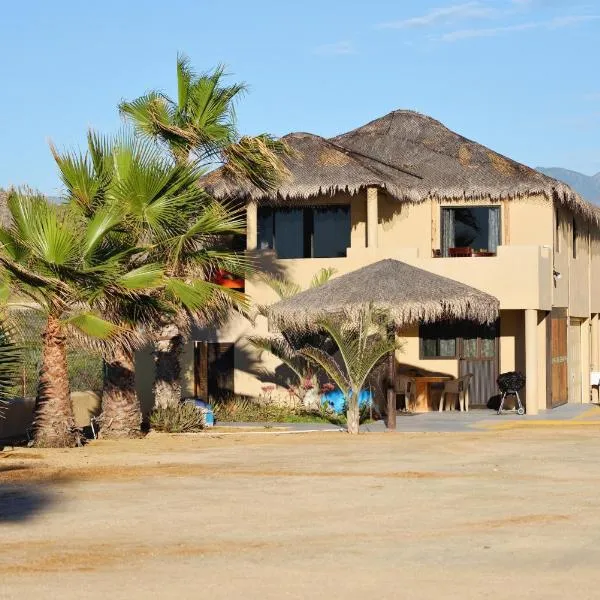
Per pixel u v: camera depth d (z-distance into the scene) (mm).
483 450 21438
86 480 17734
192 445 22672
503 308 28375
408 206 31156
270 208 31281
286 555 11906
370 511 14711
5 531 13492
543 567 11148
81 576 10898
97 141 22531
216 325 30453
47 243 20953
